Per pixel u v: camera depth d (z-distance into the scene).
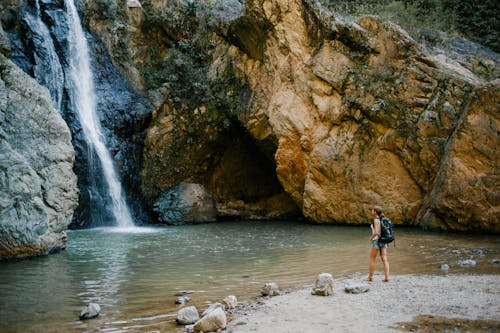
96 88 21.73
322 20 20.09
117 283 8.98
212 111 23.80
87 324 6.42
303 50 20.73
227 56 24.03
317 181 20.05
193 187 23.20
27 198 12.17
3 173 11.81
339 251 12.53
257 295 7.87
